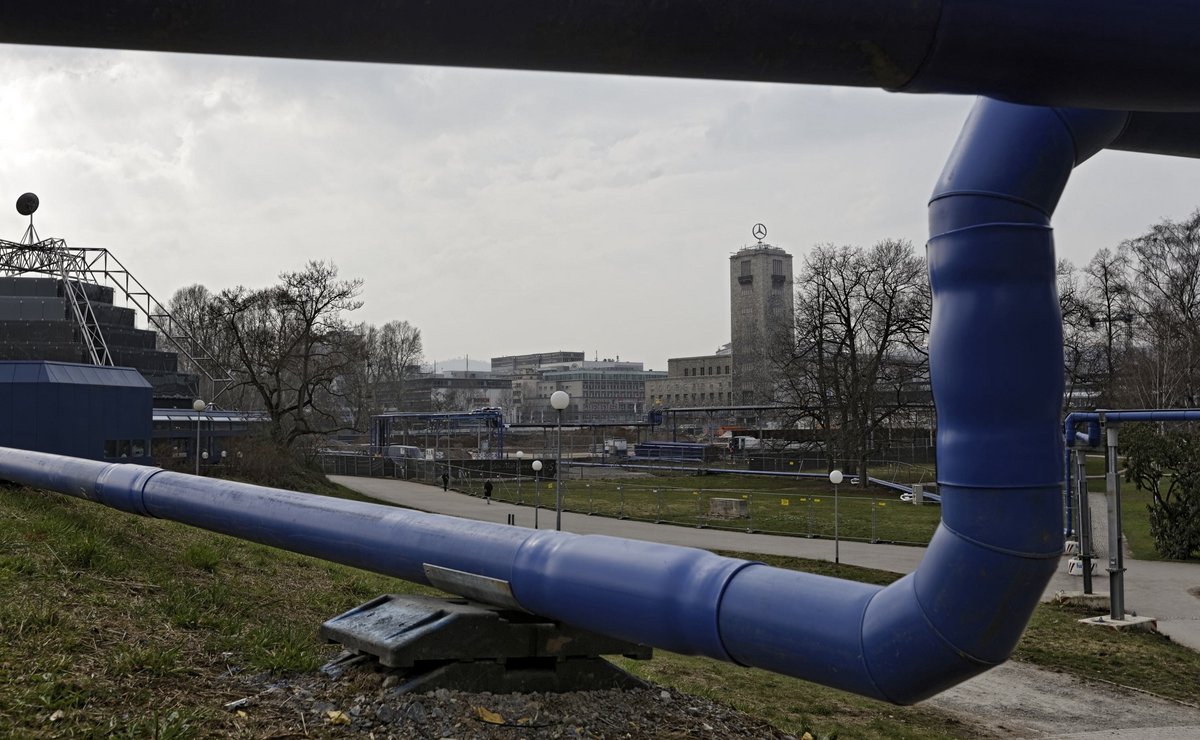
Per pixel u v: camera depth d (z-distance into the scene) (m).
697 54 3.06
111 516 15.18
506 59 3.06
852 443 58.97
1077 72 3.27
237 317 64.19
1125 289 70.06
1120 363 68.56
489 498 51.88
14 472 15.74
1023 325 5.77
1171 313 65.88
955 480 5.90
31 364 34.72
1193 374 61.78
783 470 70.38
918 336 58.41
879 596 6.27
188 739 6.57
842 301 59.22
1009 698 15.25
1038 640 19.78
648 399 192.88
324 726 7.30
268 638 9.07
